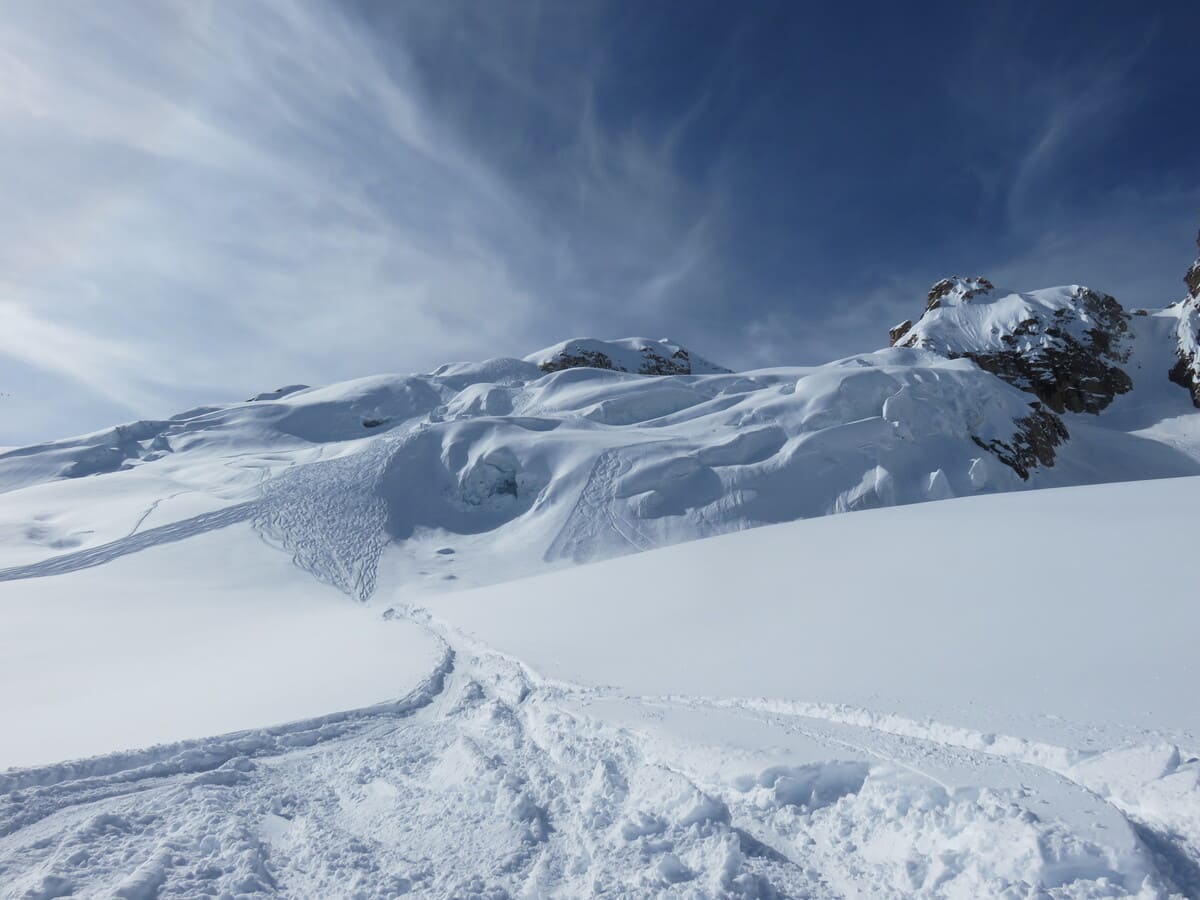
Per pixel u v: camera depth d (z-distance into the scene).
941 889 3.46
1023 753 4.54
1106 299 118.56
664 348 156.75
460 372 112.81
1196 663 5.36
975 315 123.31
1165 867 3.27
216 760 7.11
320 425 92.06
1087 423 101.38
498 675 10.75
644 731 6.23
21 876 4.32
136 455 83.25
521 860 4.39
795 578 13.30
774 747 5.27
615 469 53.06
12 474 77.38
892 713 5.60
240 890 4.10
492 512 54.59
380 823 5.27
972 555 11.73
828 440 53.72
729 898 3.58
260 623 25.66
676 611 12.83
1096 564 9.32
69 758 7.18
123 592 33.94
